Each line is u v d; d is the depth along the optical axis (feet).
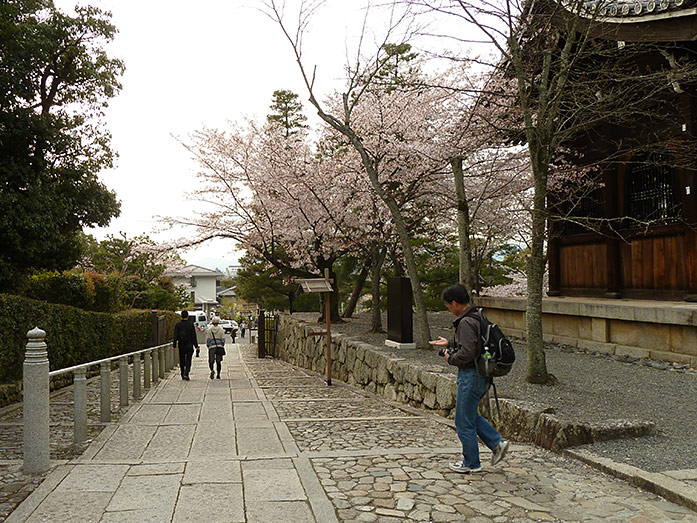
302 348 59.36
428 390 25.32
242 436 18.49
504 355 13.46
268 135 56.65
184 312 42.60
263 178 53.01
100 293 58.13
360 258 66.13
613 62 29.96
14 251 44.96
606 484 12.90
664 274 35.19
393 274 75.51
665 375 25.25
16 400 28.30
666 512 11.10
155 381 38.50
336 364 44.75
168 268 70.18
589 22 23.49
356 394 33.19
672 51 30.58
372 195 49.06
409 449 16.35
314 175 52.01
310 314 81.87
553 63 26.81
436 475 13.55
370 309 89.35
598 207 41.98
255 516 10.73
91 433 19.30
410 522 10.56
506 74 34.19
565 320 36.42
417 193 50.57
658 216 35.42
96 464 14.38
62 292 52.44
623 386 23.21
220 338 43.21
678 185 33.73
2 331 27.50
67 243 51.24
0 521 10.54
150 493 12.03
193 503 11.41
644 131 34.91
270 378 44.21
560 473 13.75
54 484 12.65
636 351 29.76
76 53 55.16
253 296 119.44
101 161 62.03
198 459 14.98
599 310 32.30
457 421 13.94
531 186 48.62
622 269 38.86
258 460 14.89
